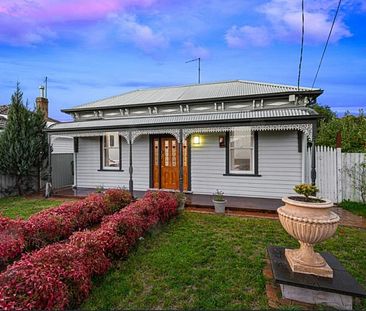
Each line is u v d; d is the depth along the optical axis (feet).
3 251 12.14
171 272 11.61
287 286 9.52
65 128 32.35
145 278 11.22
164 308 9.13
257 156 28.68
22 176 33.99
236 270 11.75
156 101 35.53
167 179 32.76
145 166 33.83
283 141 27.66
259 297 9.71
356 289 8.80
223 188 29.99
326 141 37.19
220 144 30.09
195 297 9.73
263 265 12.23
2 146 32.32
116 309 9.10
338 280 9.39
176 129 27.37
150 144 33.35
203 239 15.87
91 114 39.11
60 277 8.80
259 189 28.60
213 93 34.96
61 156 39.52
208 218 20.93
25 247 13.39
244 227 18.37
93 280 10.89
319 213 9.65
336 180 25.46
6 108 54.49
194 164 31.32
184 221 20.08
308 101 29.45
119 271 11.82
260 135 28.58
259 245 14.87
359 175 24.59
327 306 9.05
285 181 27.61
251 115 25.53
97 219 19.29
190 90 39.78
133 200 24.04
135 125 28.84
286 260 11.03
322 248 14.26
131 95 43.60
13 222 14.19
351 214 21.79
